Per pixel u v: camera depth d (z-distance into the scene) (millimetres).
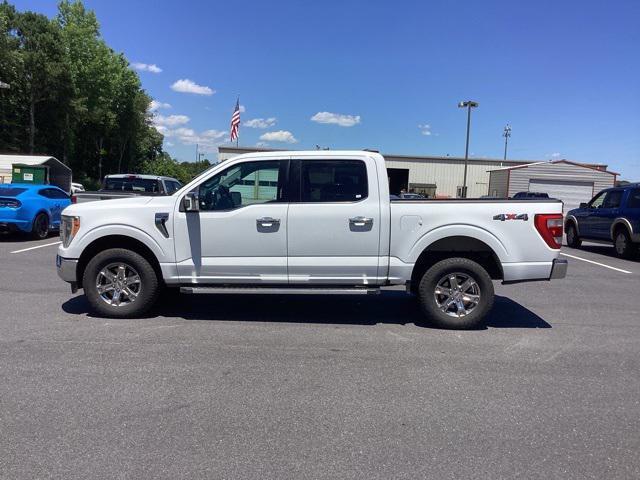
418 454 3420
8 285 8430
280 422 3844
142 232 6340
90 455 3334
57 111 52688
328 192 6254
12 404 4055
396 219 6215
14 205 13734
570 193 45188
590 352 5617
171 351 5379
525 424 3873
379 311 7238
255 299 7844
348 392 4414
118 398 4199
